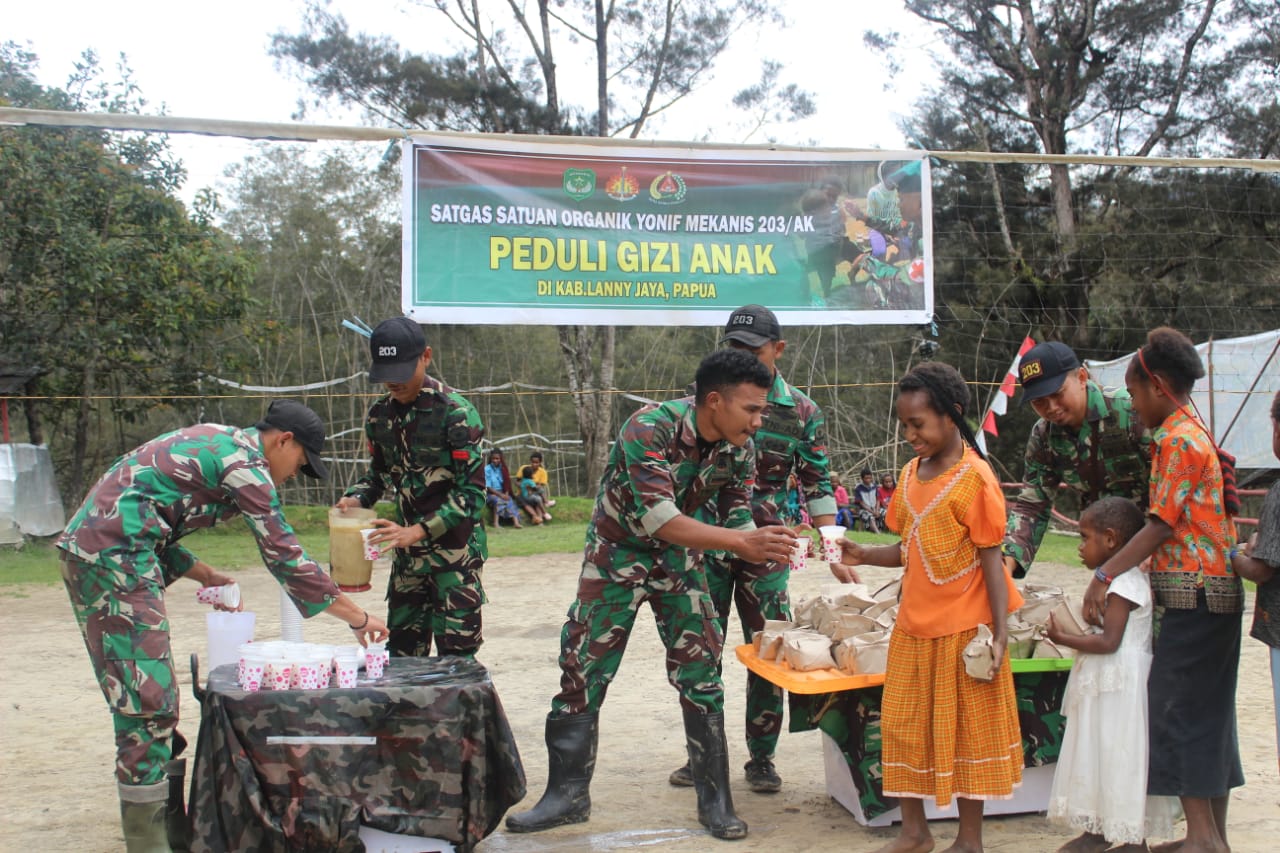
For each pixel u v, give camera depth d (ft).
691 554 13.55
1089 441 13.16
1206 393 48.93
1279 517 11.30
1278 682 11.64
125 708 11.44
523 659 23.85
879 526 55.72
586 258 23.81
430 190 23.02
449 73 80.89
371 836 11.42
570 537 52.01
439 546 15.02
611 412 91.91
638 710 19.44
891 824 13.61
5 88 54.08
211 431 12.25
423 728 11.37
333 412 84.33
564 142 23.52
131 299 54.34
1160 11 74.28
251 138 19.33
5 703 20.13
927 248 24.85
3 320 53.06
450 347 94.58
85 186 52.75
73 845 12.97
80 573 11.50
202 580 13.33
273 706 11.04
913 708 11.96
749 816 14.12
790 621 15.17
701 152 24.17
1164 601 11.82
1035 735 13.57
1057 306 75.25
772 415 15.23
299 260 91.04
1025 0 79.10
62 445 73.72
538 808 13.53
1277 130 74.02
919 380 11.91
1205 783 11.44
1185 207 72.74
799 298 24.58
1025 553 13.94
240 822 10.94
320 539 50.01
